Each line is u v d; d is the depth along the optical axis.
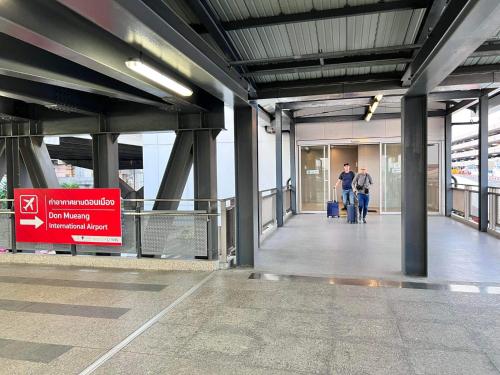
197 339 3.21
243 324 3.51
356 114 12.12
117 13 2.39
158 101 5.24
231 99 5.22
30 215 6.09
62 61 3.89
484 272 5.17
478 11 2.45
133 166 28.86
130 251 5.82
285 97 6.19
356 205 10.66
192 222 5.63
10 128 6.54
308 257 6.24
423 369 2.67
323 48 4.75
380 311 3.76
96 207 5.86
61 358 2.93
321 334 3.26
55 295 4.46
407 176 5.07
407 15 3.84
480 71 5.89
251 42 4.52
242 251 5.69
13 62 3.39
